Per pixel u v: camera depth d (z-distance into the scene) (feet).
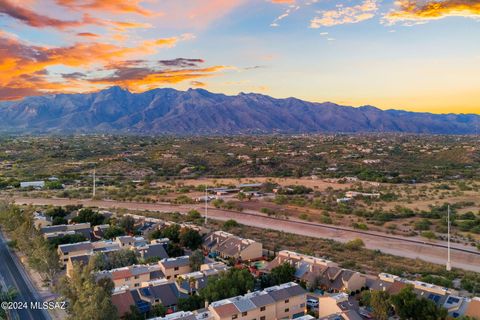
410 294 295.28
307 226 636.89
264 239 546.67
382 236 576.20
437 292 321.93
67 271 391.24
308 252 480.64
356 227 621.31
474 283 381.60
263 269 422.00
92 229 551.59
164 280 347.56
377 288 353.10
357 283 364.38
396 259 471.62
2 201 599.57
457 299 310.04
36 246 393.50
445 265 456.86
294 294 306.35
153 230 541.75
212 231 553.23
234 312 274.57
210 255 471.62
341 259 461.37
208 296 308.40
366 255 482.69
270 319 292.61
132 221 566.77
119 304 301.22
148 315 299.79
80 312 261.03
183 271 385.50
